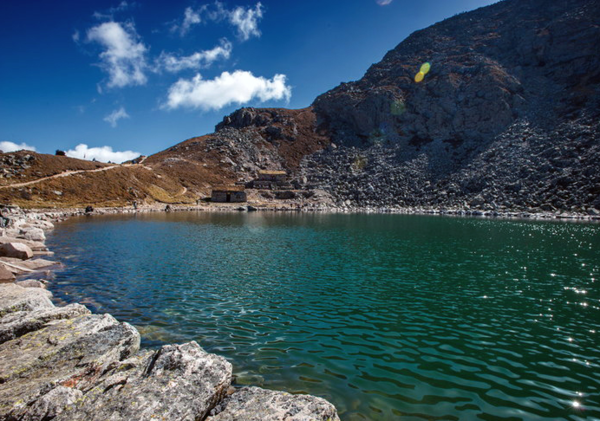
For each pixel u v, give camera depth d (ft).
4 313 45.80
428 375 40.14
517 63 531.09
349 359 44.24
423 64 634.43
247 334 52.37
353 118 634.02
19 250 103.09
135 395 28.63
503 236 166.20
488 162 404.36
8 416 26.08
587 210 271.69
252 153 613.11
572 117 392.68
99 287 77.92
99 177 382.22
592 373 40.75
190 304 66.80
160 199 398.83
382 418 31.73
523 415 32.42
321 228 206.69
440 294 73.77
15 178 322.14
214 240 153.99
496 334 52.75
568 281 83.92
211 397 30.12
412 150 515.91
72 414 26.55
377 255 118.52
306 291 76.02
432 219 272.51
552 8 580.30
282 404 28.91
